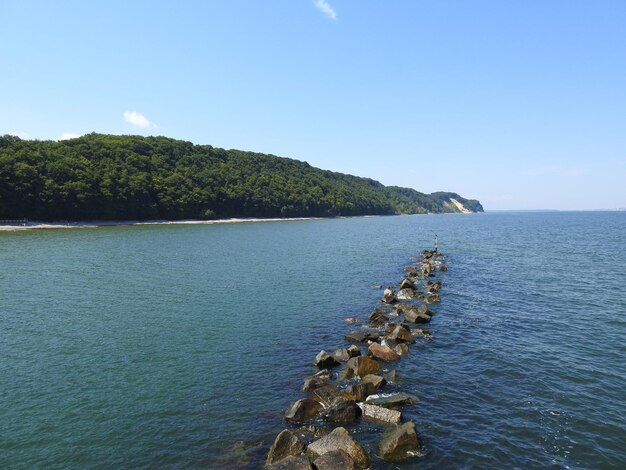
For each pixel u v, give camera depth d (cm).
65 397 1559
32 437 1298
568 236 9156
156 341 2184
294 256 5641
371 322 2483
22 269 4325
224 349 2069
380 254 5981
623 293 3228
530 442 1241
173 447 1243
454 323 2470
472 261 5175
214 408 1476
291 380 1705
